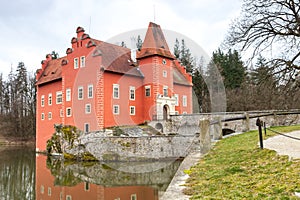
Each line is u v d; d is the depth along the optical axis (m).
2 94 61.66
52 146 29.25
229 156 7.61
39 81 35.94
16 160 27.45
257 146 8.20
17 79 60.34
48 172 20.62
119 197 12.41
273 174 5.18
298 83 14.73
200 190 4.99
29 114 56.62
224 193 4.59
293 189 4.18
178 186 5.36
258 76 16.36
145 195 12.06
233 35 17.31
